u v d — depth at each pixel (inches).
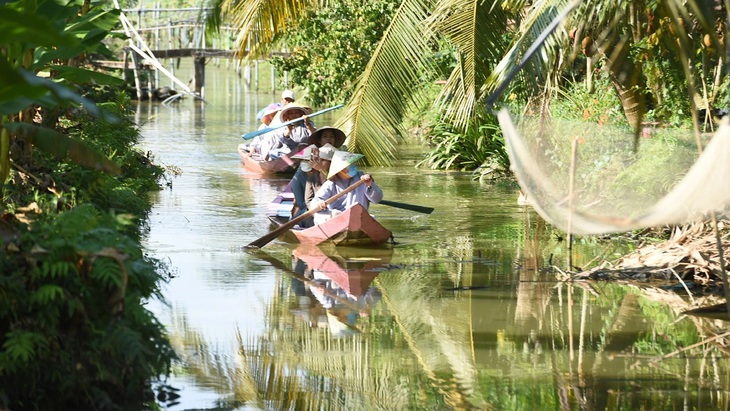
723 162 285.3
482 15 562.6
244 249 509.0
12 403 255.8
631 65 407.5
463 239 548.7
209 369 314.5
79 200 454.3
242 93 1800.0
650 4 375.2
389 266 477.7
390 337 357.4
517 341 354.6
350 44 949.8
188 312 383.2
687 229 465.7
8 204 383.9
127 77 1612.9
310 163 574.2
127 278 269.4
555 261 490.3
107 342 259.6
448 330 367.2
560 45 406.6
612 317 387.9
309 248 518.0
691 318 386.3
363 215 519.2
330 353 337.1
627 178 499.2
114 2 549.0
